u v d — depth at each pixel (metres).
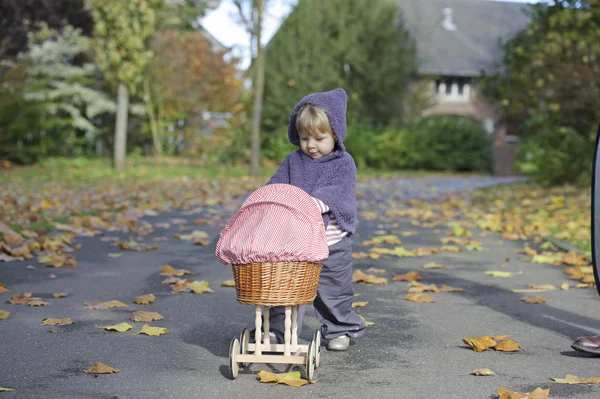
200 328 4.65
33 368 3.70
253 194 3.64
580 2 15.65
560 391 3.43
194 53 28.20
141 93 27.88
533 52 16.78
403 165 31.89
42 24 24.78
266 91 29.11
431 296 5.82
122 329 4.51
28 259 7.10
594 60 14.88
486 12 42.78
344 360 3.98
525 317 5.07
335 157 3.94
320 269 3.62
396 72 31.48
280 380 3.50
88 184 16.55
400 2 41.50
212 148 28.55
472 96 38.25
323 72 29.31
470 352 4.16
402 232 10.05
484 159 32.91
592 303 5.54
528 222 10.91
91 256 7.44
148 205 12.35
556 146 17.86
